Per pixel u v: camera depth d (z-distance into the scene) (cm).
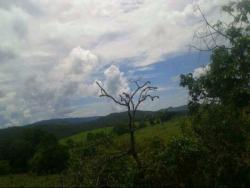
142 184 1458
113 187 1465
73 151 1617
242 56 1581
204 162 1470
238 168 1467
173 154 1456
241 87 1536
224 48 1630
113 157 1502
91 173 1484
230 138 1534
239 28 1628
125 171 1497
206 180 1444
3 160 5781
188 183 1445
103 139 1603
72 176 1512
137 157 1497
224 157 1470
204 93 1669
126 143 1605
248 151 1577
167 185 1445
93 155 1560
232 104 1562
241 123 1554
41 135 6300
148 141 1647
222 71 1602
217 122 1562
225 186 1420
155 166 1459
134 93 1523
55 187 1602
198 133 1595
